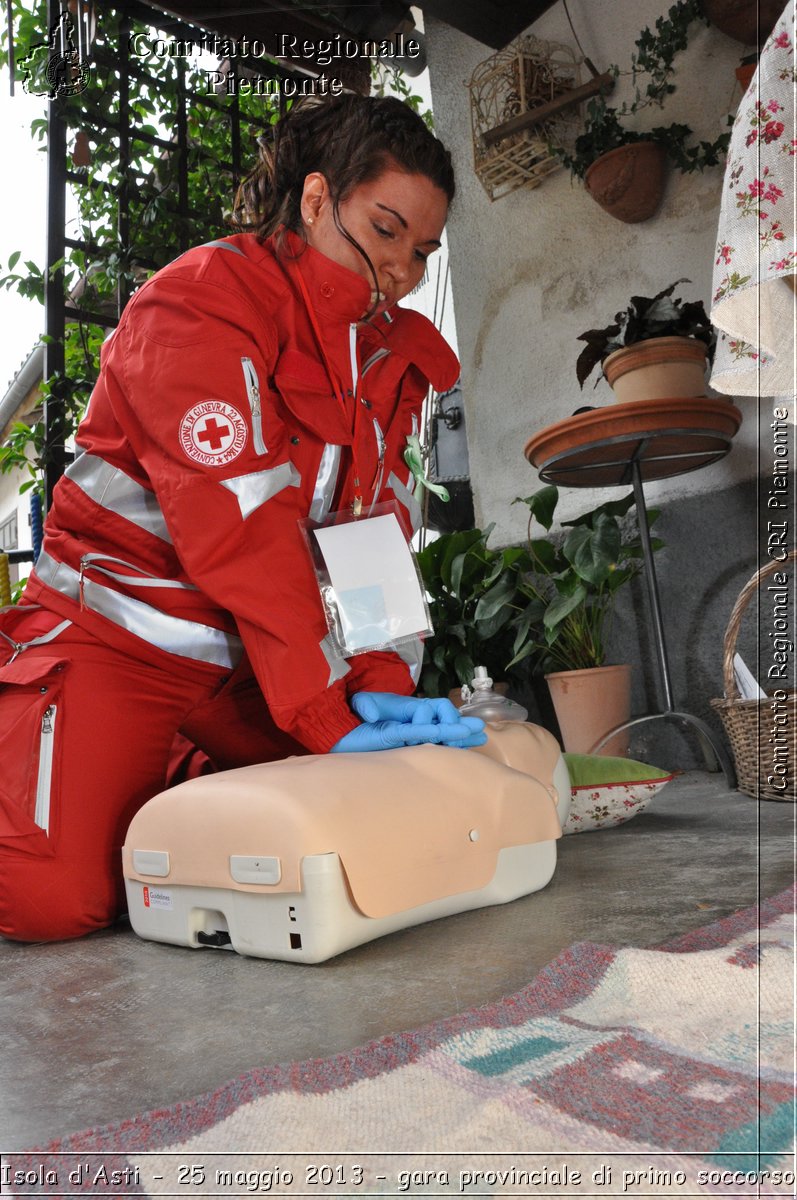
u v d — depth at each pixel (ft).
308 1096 2.10
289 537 3.93
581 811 5.63
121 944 3.99
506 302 11.09
